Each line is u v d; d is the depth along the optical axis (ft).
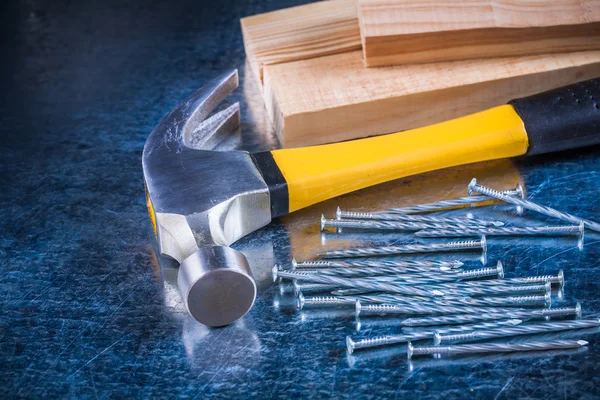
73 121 2.67
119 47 2.93
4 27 3.03
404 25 2.56
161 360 2.10
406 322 2.13
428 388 2.04
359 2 2.57
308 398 2.03
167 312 2.18
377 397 2.03
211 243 2.19
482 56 2.62
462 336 2.09
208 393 2.05
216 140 2.57
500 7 2.58
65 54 2.91
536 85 2.59
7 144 2.61
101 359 2.10
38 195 2.46
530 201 2.36
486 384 2.04
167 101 2.73
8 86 2.80
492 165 2.47
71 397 2.05
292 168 2.30
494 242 2.30
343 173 2.31
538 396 2.02
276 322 2.16
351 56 2.66
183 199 2.22
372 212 2.36
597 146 2.51
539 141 2.39
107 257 2.30
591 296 2.18
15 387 2.07
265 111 2.68
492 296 2.18
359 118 2.53
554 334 2.12
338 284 2.18
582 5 2.59
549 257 2.26
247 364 2.09
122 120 2.67
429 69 2.60
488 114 2.41
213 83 2.44
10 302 2.21
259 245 2.31
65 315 2.18
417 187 2.43
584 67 2.59
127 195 2.45
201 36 2.97
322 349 2.11
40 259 2.30
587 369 2.06
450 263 2.23
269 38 2.67
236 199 2.24
